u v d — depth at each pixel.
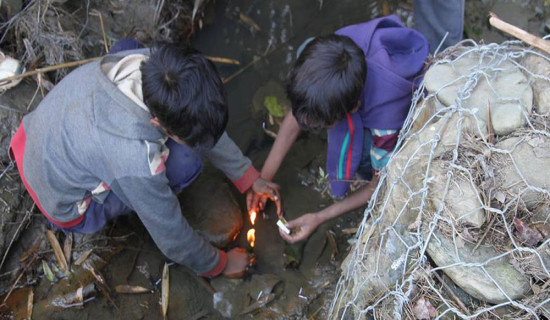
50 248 2.35
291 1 3.28
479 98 1.58
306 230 2.33
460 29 2.61
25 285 2.28
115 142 1.79
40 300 2.25
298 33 3.19
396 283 1.49
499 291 1.36
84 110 1.84
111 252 2.40
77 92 1.89
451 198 1.45
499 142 1.52
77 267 2.33
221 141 2.28
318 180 2.76
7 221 2.26
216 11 3.24
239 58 3.12
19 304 2.22
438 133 1.54
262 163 2.80
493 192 1.46
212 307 2.39
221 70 3.07
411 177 1.60
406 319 1.47
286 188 2.75
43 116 1.93
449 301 1.44
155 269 2.43
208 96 1.65
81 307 2.25
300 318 2.36
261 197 2.55
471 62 1.72
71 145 1.85
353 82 1.77
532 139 1.48
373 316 1.62
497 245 1.41
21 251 2.31
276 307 2.38
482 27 2.98
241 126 2.90
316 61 1.76
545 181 1.44
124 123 1.79
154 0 2.96
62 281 2.30
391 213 1.69
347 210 2.35
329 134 2.16
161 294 2.37
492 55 1.72
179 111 1.62
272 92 2.97
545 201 1.42
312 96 1.77
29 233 2.34
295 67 1.84
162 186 1.88
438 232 1.45
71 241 2.37
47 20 2.64
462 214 1.42
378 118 2.06
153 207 1.91
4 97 2.41
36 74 2.53
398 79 1.96
